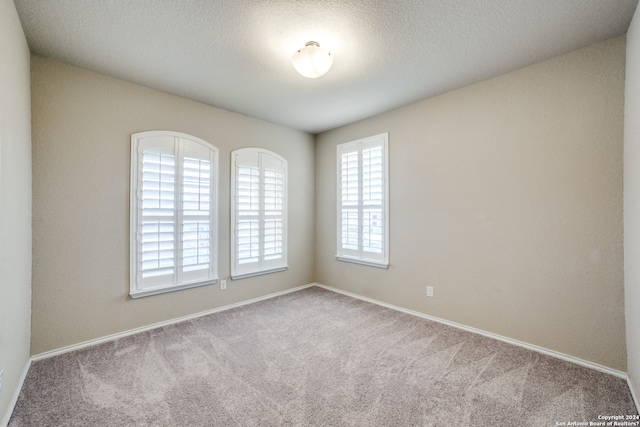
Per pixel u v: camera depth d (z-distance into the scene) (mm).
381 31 1923
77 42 2029
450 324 2848
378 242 3463
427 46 2094
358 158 3699
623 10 1713
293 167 4066
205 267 3115
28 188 2023
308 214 4270
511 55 2207
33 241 2154
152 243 2742
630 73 1820
